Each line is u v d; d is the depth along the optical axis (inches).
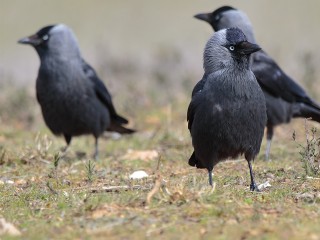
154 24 1311.5
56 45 583.2
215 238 304.2
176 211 343.3
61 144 616.1
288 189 393.4
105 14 1357.0
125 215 340.5
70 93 579.8
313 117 593.0
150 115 713.0
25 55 1164.5
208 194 361.1
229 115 400.8
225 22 600.4
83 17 1339.8
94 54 1106.1
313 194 377.4
